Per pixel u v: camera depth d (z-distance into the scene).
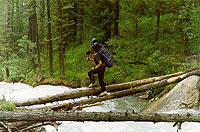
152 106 8.88
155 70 12.79
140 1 17.30
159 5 17.27
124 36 19.83
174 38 18.53
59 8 16.14
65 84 15.23
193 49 13.90
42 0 18.92
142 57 16.20
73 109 6.02
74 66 18.33
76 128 6.45
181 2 15.66
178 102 7.30
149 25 20.75
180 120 4.43
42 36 23.56
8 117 3.91
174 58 14.70
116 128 6.26
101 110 8.84
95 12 18.23
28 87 15.75
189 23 12.37
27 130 5.11
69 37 23.72
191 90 7.33
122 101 10.79
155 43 17.56
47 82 15.51
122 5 18.12
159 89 10.94
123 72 14.80
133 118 4.34
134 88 6.73
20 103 6.30
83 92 6.30
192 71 8.09
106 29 18.70
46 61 20.47
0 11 24.55
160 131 5.54
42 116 4.04
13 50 24.80
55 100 6.33
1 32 24.03
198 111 6.70
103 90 6.06
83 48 20.22
